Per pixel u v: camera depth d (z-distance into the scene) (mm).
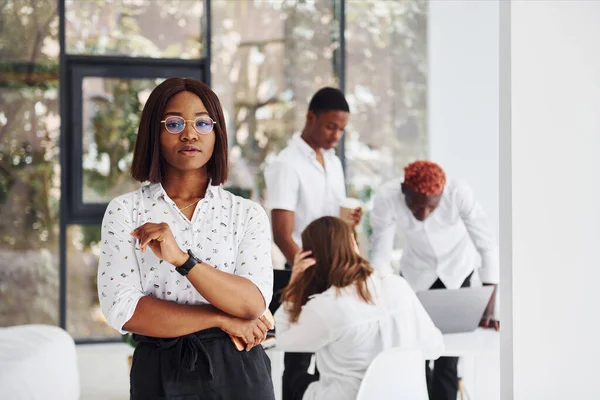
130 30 6242
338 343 3422
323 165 4840
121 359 5777
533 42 3059
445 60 6148
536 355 3055
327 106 4750
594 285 3074
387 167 6281
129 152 6289
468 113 6039
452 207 4516
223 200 2180
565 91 3070
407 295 3494
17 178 6152
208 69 6250
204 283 1999
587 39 3072
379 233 4648
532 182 3061
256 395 2062
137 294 2033
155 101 2137
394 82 6273
